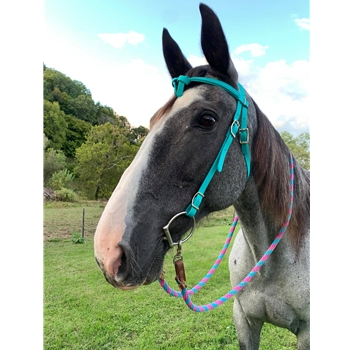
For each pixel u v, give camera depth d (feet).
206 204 4.06
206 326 10.74
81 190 56.80
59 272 17.13
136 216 3.46
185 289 3.90
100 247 3.28
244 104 4.14
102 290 14.46
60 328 10.87
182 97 3.96
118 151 58.70
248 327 5.83
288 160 4.99
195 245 23.56
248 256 5.41
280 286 5.03
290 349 9.11
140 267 3.40
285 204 4.69
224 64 4.06
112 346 9.78
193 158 3.80
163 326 10.90
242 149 4.15
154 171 3.69
